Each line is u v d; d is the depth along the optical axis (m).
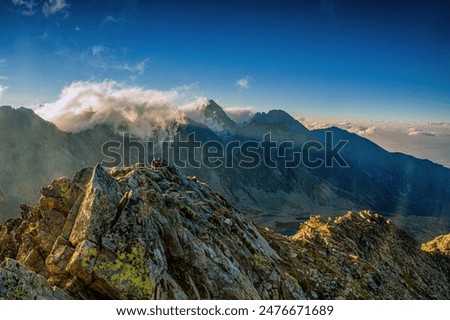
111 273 19.48
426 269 73.62
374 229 74.06
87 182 28.52
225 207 42.22
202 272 24.09
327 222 68.31
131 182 31.28
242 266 30.34
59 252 20.73
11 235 28.41
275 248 44.25
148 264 20.25
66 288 19.28
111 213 22.38
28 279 17.84
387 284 52.62
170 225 26.20
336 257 52.16
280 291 31.59
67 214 26.23
